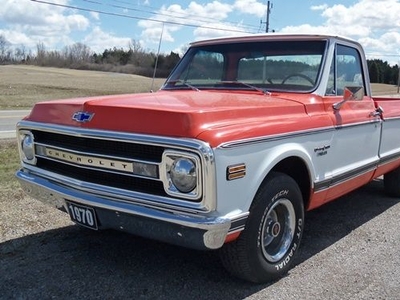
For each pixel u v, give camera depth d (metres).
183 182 2.84
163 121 2.96
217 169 2.81
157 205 2.96
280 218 3.60
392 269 3.81
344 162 4.29
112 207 3.11
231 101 3.58
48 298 3.20
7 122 13.96
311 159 3.72
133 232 3.15
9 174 6.53
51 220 4.75
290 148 3.43
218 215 2.87
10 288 3.32
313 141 3.74
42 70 68.75
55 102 3.75
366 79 4.99
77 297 3.22
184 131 2.86
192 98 3.68
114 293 3.29
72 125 3.39
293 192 3.57
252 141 3.06
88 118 3.29
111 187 3.18
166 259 3.89
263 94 4.17
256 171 3.13
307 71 4.19
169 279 3.54
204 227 2.79
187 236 2.89
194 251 4.07
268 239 3.49
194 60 4.88
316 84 4.10
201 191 2.79
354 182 4.59
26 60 94.44
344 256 4.07
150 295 3.28
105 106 3.26
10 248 4.03
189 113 2.91
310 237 4.55
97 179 3.30
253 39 4.56
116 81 45.94
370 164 4.80
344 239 4.51
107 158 3.15
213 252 4.05
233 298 3.27
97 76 55.47
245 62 4.50
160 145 2.88
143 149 3.02
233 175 2.92
